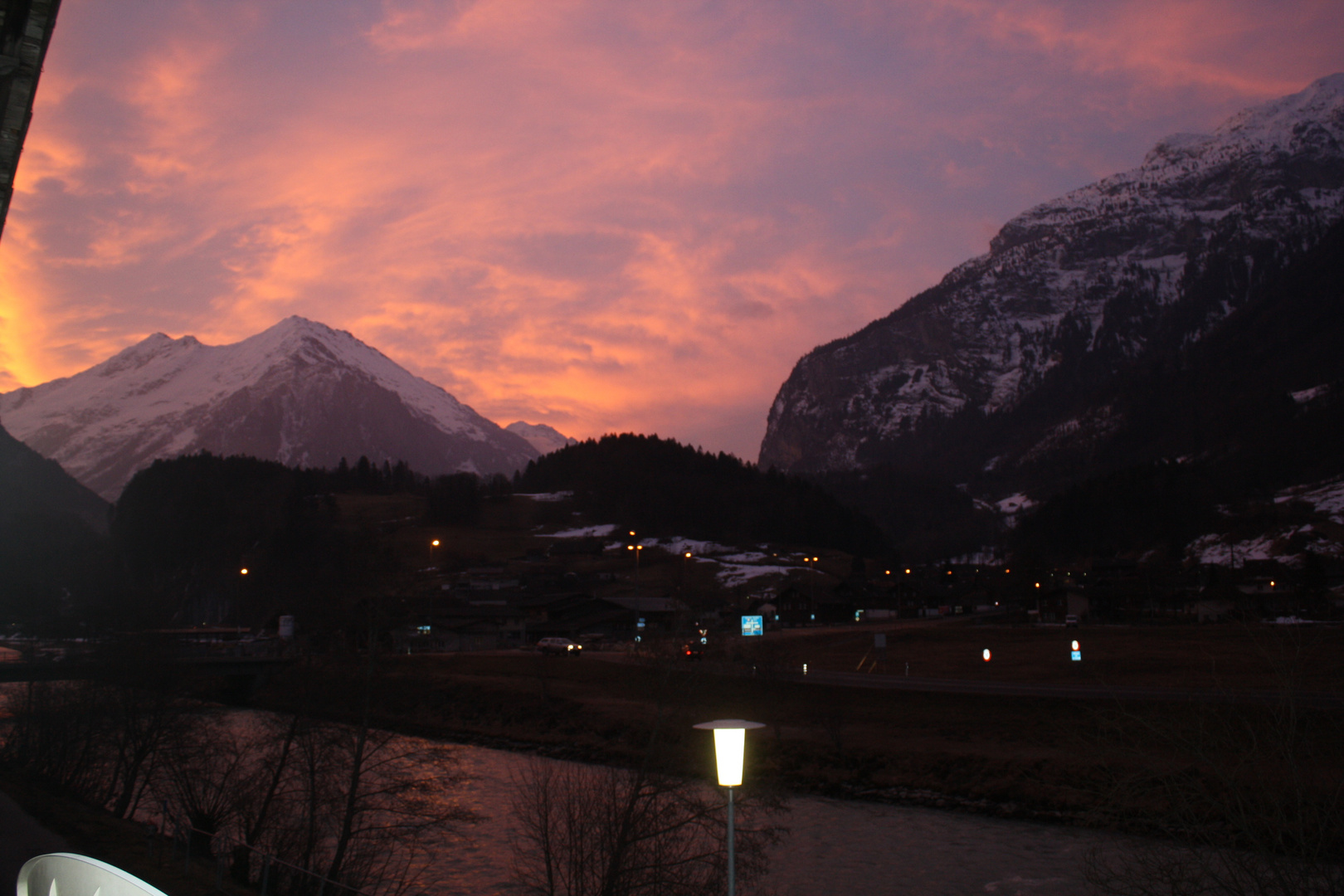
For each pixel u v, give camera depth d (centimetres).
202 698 7638
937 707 6756
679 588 16100
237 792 3847
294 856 3409
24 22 931
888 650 11012
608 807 2784
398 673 4000
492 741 7281
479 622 13800
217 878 2770
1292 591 13450
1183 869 1585
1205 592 13812
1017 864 3894
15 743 5378
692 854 2972
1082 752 5178
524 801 3784
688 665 3988
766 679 7588
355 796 3341
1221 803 1563
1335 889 1350
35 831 3156
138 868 2852
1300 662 1738
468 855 3881
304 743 3516
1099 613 14800
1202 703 1812
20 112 1009
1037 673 8388
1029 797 4819
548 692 8312
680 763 2864
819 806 5003
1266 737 1581
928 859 4028
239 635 13575
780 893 3616
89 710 4884
